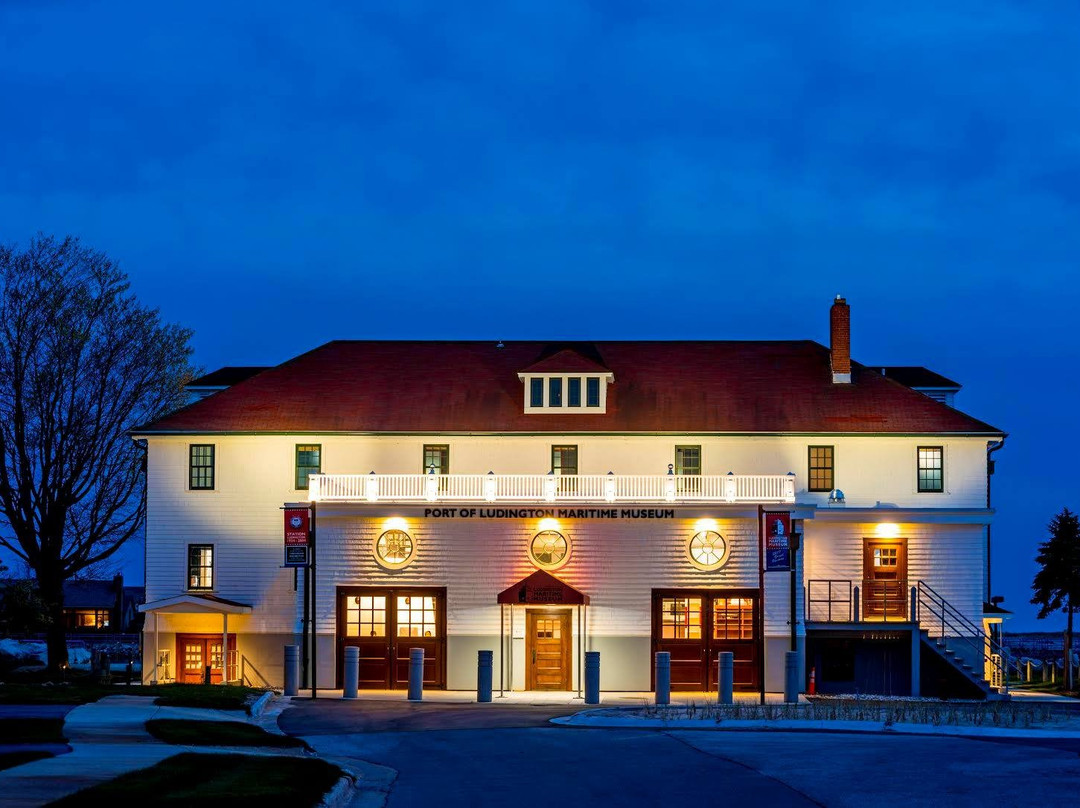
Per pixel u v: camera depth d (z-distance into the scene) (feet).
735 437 160.76
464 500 148.05
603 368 163.94
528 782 71.82
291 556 137.90
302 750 85.40
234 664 157.38
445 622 147.13
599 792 67.82
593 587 146.92
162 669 157.28
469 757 83.30
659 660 126.11
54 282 175.11
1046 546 180.14
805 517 147.95
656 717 106.73
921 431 160.25
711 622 146.30
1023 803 60.44
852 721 100.22
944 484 160.45
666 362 174.19
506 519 148.25
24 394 172.65
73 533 177.99
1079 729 94.43
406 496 149.38
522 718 109.81
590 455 161.07
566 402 163.84
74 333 174.81
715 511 146.92
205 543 160.45
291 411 164.45
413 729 101.55
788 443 160.76
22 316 172.65
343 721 107.24
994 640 174.29
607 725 102.78
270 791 60.70
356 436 161.38
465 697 137.69
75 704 101.60
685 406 164.66
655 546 147.23
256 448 161.79
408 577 147.84
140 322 180.34
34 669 176.55
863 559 158.92
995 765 72.08
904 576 158.71
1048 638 291.17
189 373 196.75
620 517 147.64
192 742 81.92
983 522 158.30
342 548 148.66
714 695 142.61
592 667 129.18
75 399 174.60
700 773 72.90
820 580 158.40
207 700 111.55
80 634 267.80
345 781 68.69
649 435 160.56
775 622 145.48
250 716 107.65
